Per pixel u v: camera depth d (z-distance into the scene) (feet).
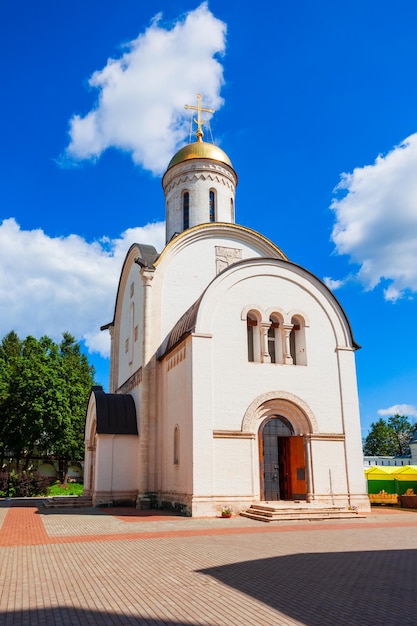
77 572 32.14
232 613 23.52
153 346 85.61
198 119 113.50
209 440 67.41
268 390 72.69
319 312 79.20
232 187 110.22
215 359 70.90
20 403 142.92
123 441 85.10
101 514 69.82
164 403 82.23
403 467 100.12
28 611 24.07
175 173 108.27
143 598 26.05
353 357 79.00
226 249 95.81
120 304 114.83
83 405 157.17
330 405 75.56
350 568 32.68
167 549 40.24
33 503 96.78
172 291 89.61
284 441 73.61
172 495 73.67
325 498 71.31
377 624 21.93
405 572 31.48
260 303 75.87
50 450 150.10
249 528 53.83
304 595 26.37
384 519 64.08
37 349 159.33
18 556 37.83
